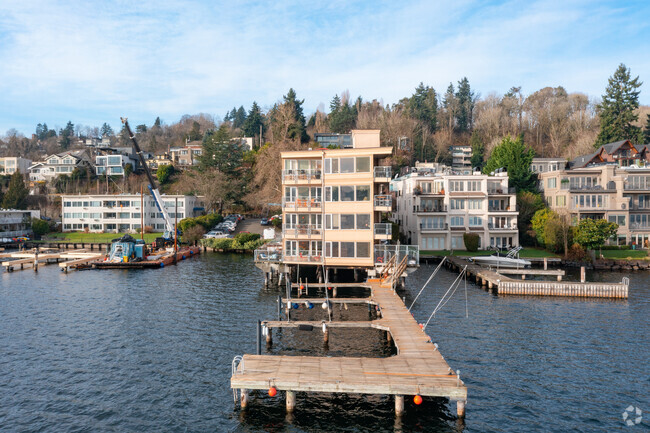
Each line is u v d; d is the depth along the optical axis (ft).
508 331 111.24
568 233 220.23
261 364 75.41
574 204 242.37
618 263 201.57
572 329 112.88
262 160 362.33
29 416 70.59
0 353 96.99
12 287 169.17
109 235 334.24
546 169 324.60
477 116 563.89
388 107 538.88
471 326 115.44
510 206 252.83
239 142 408.67
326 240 152.97
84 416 70.49
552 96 533.96
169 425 67.62
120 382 82.28
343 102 540.52
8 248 296.30
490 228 250.57
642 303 140.36
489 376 84.28
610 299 146.41
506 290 154.10
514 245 250.57
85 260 219.61
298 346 99.86
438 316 125.29
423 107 522.47
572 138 447.83
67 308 135.23
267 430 65.87
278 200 339.36
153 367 88.94
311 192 157.69
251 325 116.16
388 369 73.05
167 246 276.82
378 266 150.71
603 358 93.50
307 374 70.95
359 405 72.90
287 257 157.48
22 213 345.92
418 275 193.06
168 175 451.53
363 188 149.28
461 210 251.80
